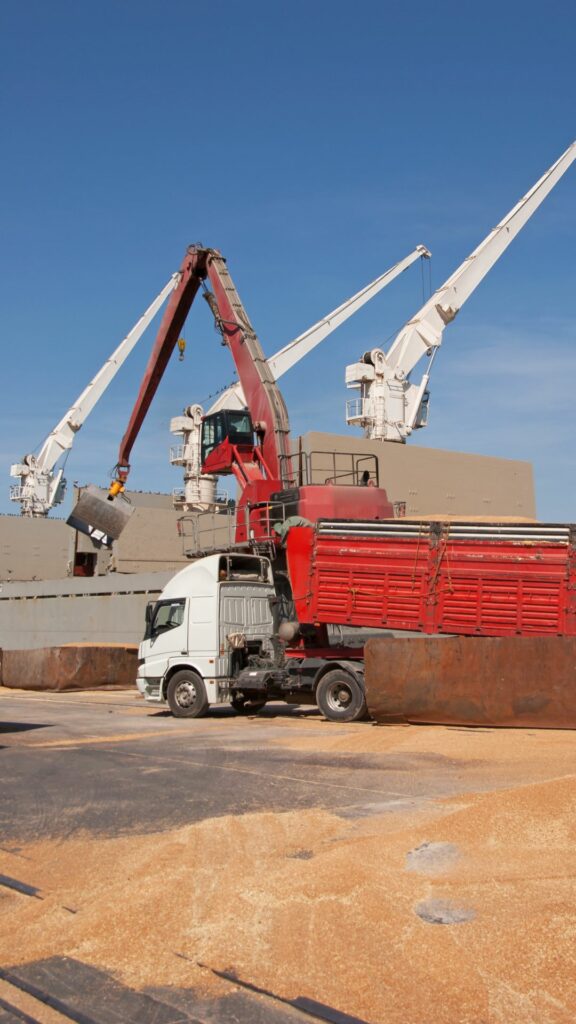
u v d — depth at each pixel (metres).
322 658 17.72
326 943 4.85
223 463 27.03
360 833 7.42
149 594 35.09
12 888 6.22
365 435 43.41
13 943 5.16
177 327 29.86
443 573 16.59
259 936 5.00
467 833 6.75
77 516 38.28
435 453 40.12
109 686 29.75
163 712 20.42
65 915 5.57
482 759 11.27
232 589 19.06
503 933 4.83
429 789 9.45
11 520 64.25
